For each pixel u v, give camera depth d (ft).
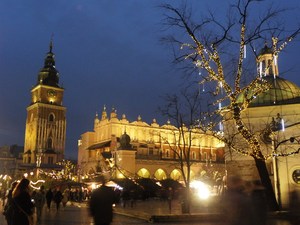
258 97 128.36
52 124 407.03
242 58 70.49
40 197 77.51
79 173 304.50
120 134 295.69
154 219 71.87
